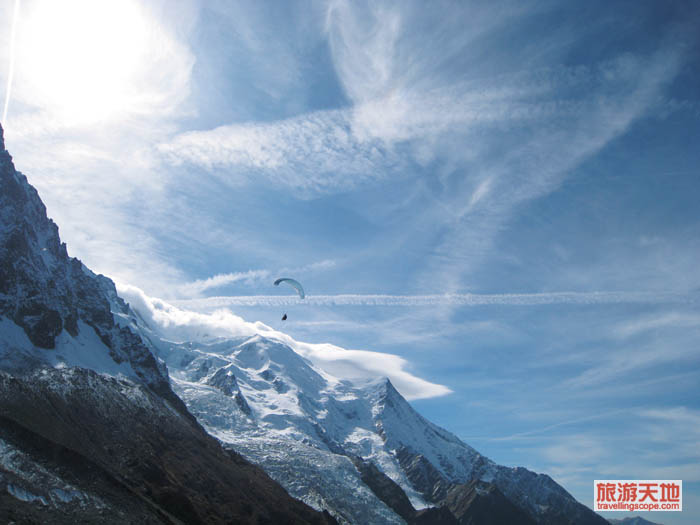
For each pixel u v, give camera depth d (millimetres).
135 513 147500
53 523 123000
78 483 145750
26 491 129125
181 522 171875
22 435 151125
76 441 182000
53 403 195375
